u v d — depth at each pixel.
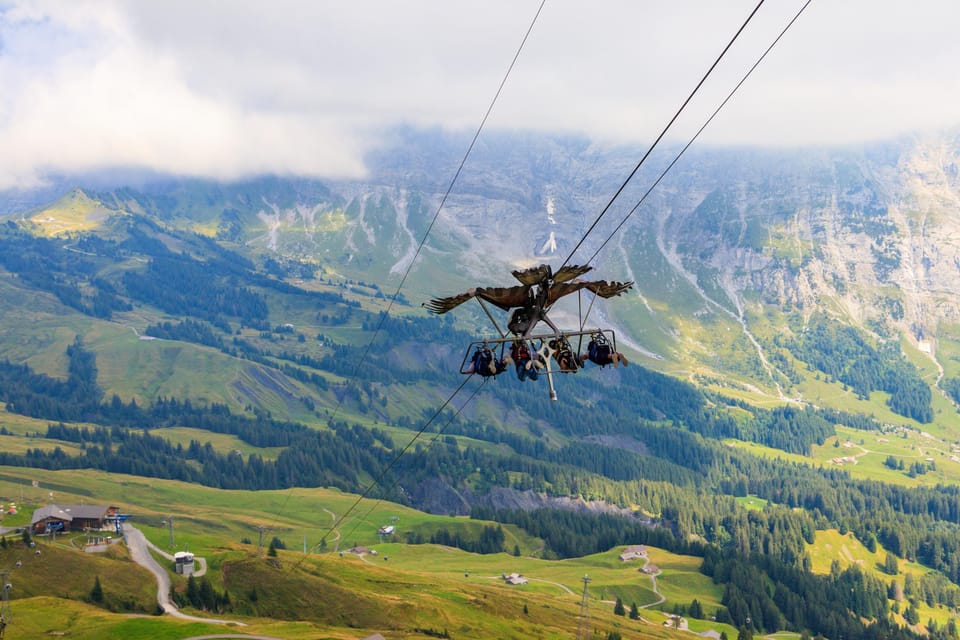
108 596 191.00
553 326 30.66
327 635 169.38
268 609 196.00
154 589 199.50
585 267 28.64
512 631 199.25
